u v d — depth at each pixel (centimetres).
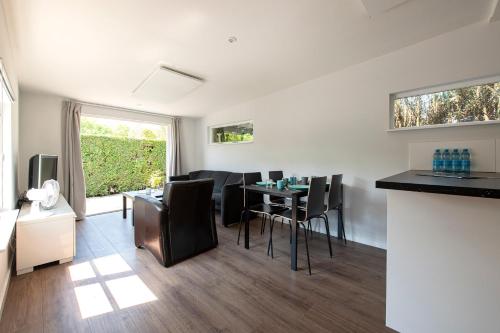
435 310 130
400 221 139
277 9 184
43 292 187
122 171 650
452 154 212
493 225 114
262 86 372
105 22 195
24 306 169
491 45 204
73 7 175
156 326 150
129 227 364
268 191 249
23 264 214
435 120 242
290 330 147
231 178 464
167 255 231
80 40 223
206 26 205
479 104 219
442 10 190
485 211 116
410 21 204
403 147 257
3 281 178
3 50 176
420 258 134
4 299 174
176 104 467
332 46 246
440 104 239
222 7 180
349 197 305
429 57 236
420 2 179
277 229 355
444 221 126
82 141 588
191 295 184
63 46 234
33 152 381
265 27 208
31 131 380
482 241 117
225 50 250
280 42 235
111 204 543
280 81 350
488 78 212
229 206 370
